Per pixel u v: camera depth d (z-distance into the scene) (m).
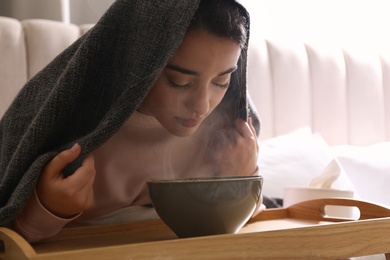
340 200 0.96
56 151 0.79
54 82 0.87
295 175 1.61
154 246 0.62
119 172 0.93
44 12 1.79
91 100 0.83
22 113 0.88
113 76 0.82
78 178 0.74
